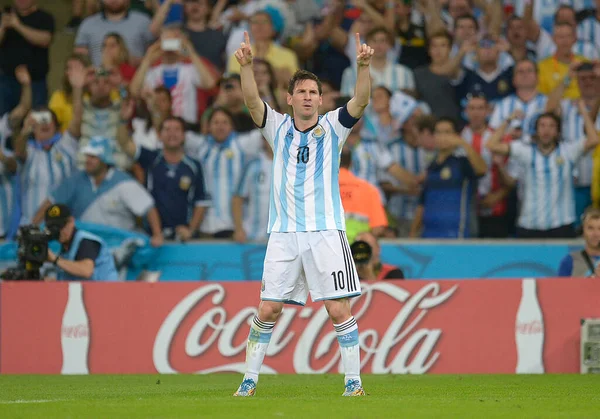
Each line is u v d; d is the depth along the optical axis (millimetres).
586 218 33375
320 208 19531
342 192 34719
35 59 48219
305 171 19594
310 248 19453
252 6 49188
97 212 40750
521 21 47000
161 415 16219
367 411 16828
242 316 30891
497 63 46281
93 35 48688
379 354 30594
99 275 33656
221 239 41062
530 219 41531
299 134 19719
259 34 46562
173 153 41688
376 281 30891
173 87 46031
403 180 43062
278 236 19703
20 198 43062
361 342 30688
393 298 30766
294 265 19625
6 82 47344
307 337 30719
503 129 41438
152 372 31188
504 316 30531
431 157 43688
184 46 46312
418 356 30531
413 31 49406
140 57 48844
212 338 31000
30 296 31984
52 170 43000
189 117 46094
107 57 47219
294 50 48812
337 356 30594
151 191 41781
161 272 40500
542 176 41219
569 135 44406
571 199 41500
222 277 40469
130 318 31469
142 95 44594
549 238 41219
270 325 20125
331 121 19812
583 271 33562
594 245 33406
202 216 41781
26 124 43156
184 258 40594
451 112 45844
